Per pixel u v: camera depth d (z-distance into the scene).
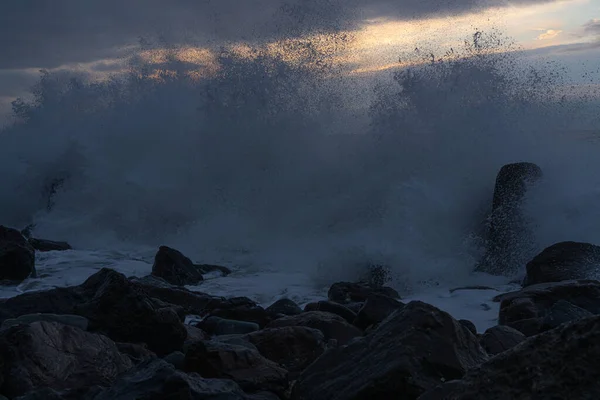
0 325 5.02
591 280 6.54
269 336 4.92
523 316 6.06
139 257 10.49
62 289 5.51
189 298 7.00
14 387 3.87
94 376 4.03
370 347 3.84
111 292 5.22
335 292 7.33
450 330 3.76
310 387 3.81
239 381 4.04
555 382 2.64
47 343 4.10
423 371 3.58
